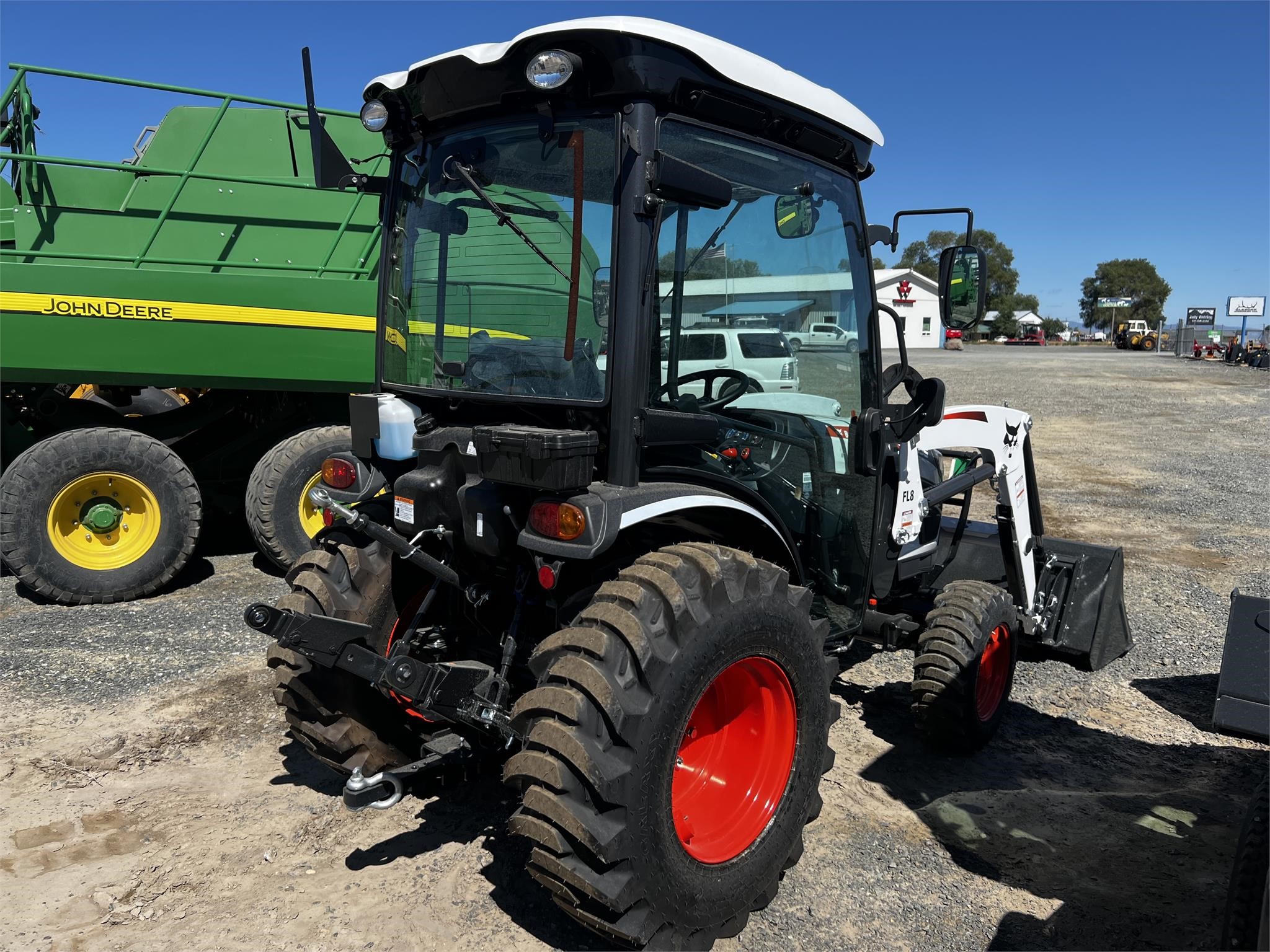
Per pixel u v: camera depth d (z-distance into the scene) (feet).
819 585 11.25
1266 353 93.30
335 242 20.59
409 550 8.62
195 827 10.12
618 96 7.91
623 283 7.95
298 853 9.64
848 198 10.70
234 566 21.13
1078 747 13.02
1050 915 9.05
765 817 8.68
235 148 20.63
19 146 18.86
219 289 18.74
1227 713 7.67
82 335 17.72
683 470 8.87
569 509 7.60
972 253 10.36
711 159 8.70
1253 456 40.50
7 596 18.38
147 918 8.57
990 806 11.18
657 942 7.67
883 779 11.80
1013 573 13.46
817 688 8.96
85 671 14.42
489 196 9.00
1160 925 8.92
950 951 8.49
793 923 8.84
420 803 10.66
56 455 17.31
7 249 18.44
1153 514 29.09
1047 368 88.02
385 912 8.70
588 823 7.06
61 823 10.15
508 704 9.21
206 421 20.94
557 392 8.54
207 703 13.32
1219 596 20.59
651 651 7.27
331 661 8.18
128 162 21.43
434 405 9.83
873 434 11.16
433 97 9.09
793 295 10.05
